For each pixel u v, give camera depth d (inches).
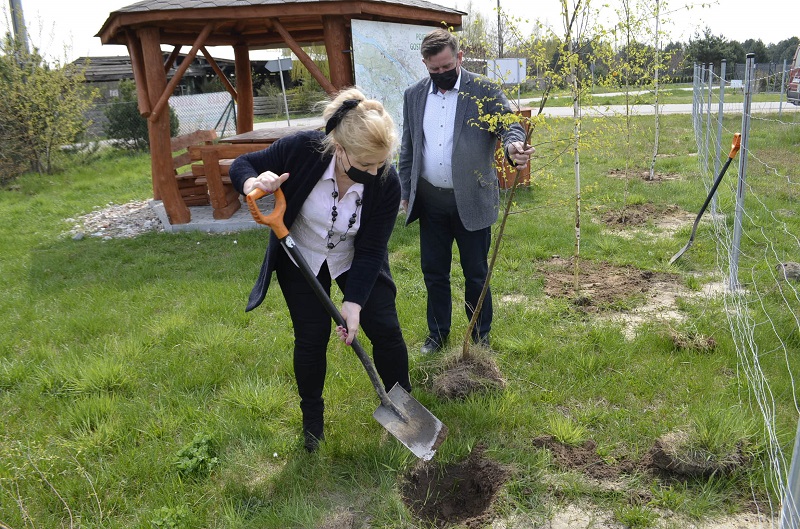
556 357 143.2
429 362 142.1
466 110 131.7
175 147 344.5
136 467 110.8
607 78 182.7
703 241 228.4
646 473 102.7
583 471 104.3
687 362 138.9
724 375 133.0
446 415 121.3
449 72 129.8
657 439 106.3
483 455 110.0
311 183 95.0
